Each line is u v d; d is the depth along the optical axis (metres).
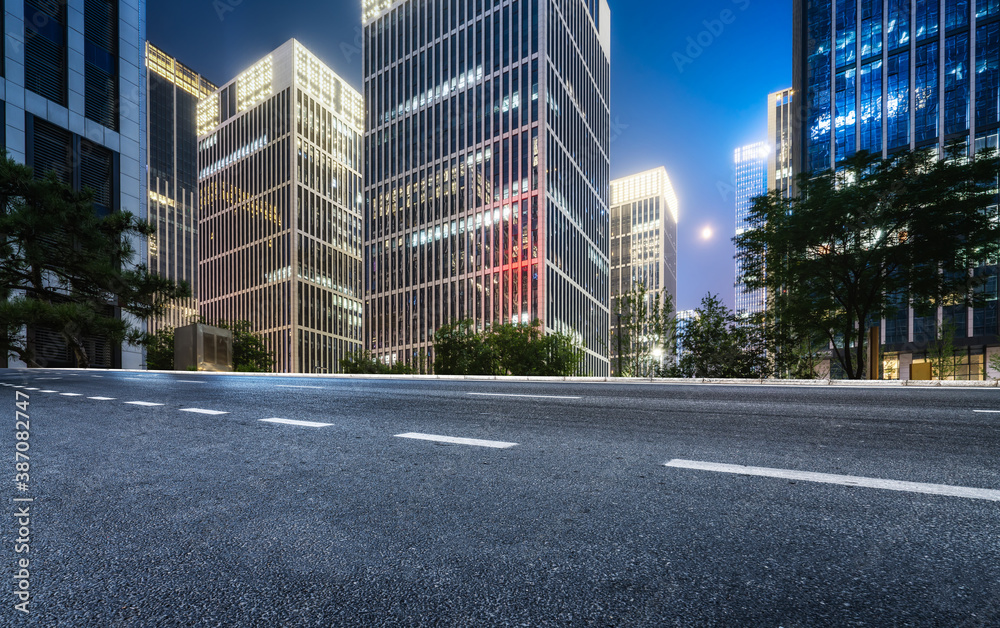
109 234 21.44
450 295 85.94
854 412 5.48
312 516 2.23
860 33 59.09
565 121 89.19
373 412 5.76
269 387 9.77
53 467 3.18
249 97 117.62
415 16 96.06
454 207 87.69
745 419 5.04
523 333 42.88
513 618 1.39
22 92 27.59
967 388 9.06
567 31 91.88
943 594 1.47
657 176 161.25
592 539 1.93
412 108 94.44
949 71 53.22
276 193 108.62
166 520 2.20
